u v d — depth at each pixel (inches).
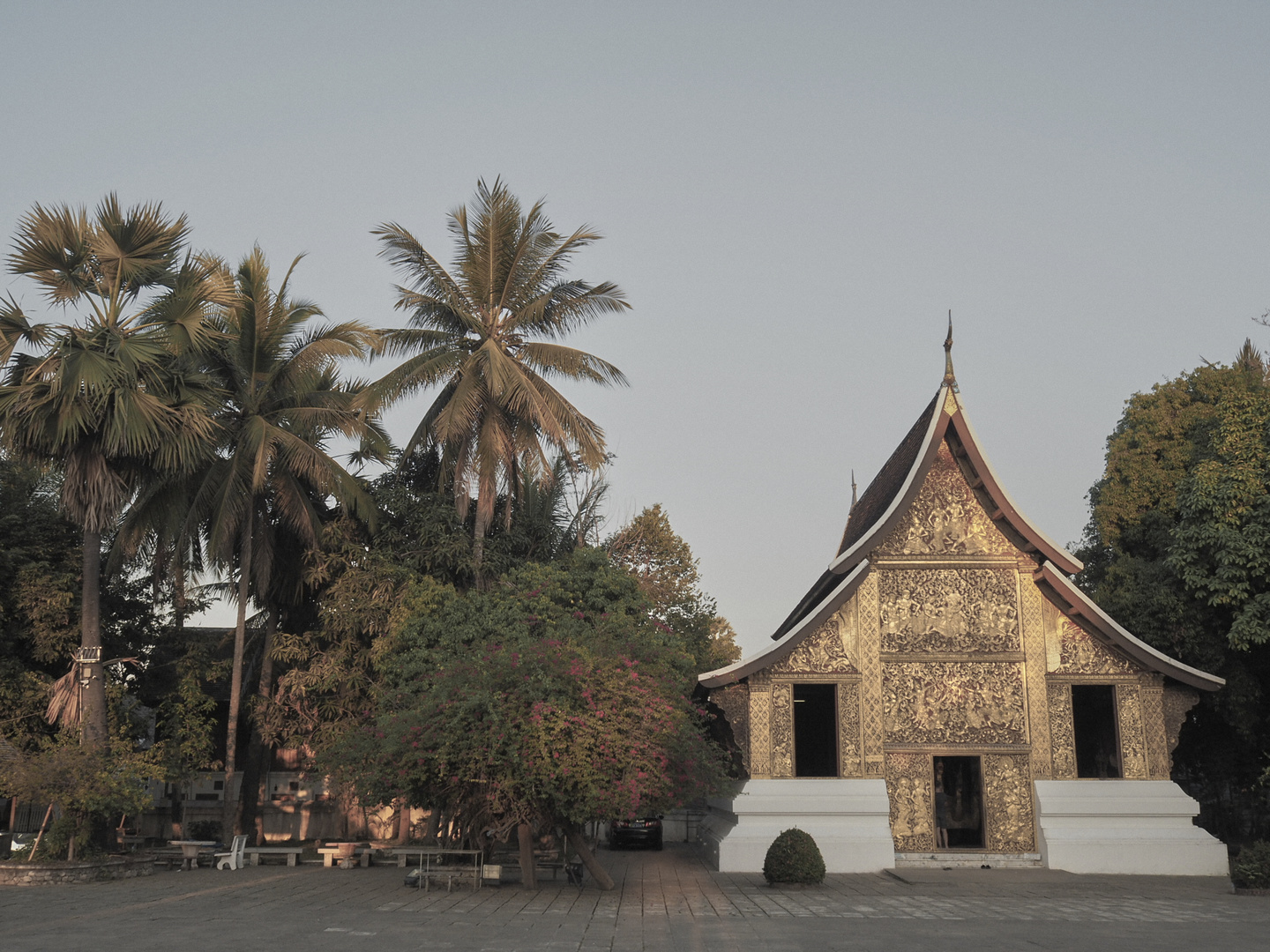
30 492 1144.8
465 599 1087.6
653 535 1786.4
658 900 725.9
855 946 517.7
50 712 922.7
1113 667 967.0
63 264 920.3
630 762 720.3
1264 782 982.4
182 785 1266.0
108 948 496.7
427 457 1282.0
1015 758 953.5
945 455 1018.1
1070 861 909.8
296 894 757.3
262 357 1110.4
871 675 970.1
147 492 1040.2
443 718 733.9
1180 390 1302.9
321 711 1105.4
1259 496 951.0
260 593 1116.5
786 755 955.3
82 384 861.2
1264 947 515.5
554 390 1224.2
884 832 927.0
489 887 815.7
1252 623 934.4
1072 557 966.4
